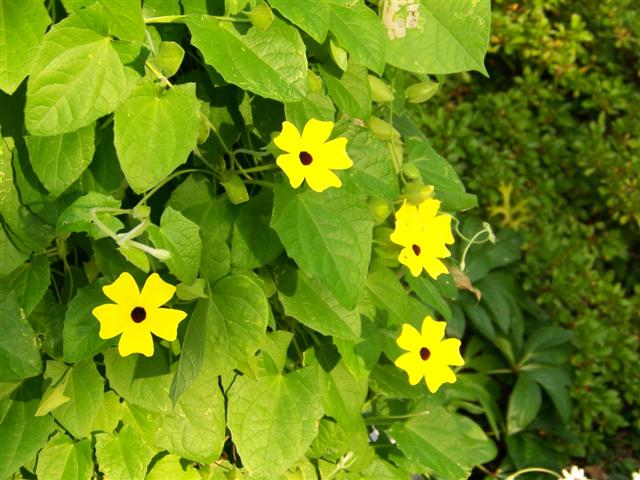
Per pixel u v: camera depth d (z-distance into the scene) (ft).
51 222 1.05
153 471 1.24
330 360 1.35
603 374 2.53
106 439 1.18
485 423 2.54
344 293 1.09
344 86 1.20
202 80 1.16
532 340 2.50
